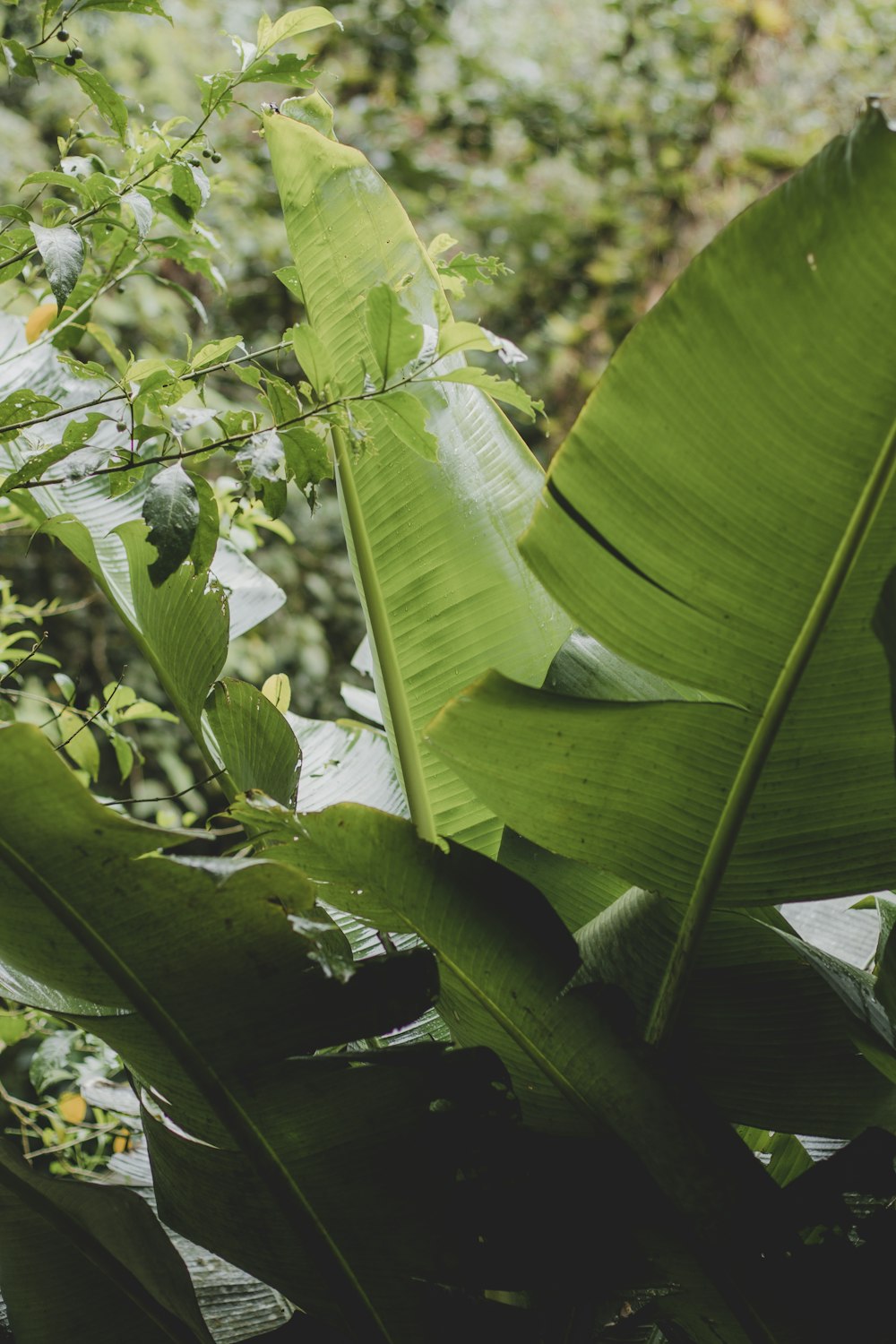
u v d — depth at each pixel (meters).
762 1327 2.37
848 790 2.35
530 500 2.72
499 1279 2.40
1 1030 2.97
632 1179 2.37
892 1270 2.35
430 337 2.54
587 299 9.61
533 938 2.34
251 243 7.74
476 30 10.05
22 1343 2.47
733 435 2.26
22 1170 2.44
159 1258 2.45
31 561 6.77
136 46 7.57
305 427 2.51
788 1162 2.67
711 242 2.22
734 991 2.45
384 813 2.32
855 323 2.21
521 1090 2.44
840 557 2.27
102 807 2.20
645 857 2.40
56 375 2.90
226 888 2.24
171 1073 2.36
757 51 9.78
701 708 2.31
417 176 9.59
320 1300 2.45
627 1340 2.59
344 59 9.35
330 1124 2.36
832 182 2.19
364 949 2.66
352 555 2.73
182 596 2.57
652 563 2.30
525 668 2.68
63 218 2.67
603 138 9.85
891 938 2.36
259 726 2.54
